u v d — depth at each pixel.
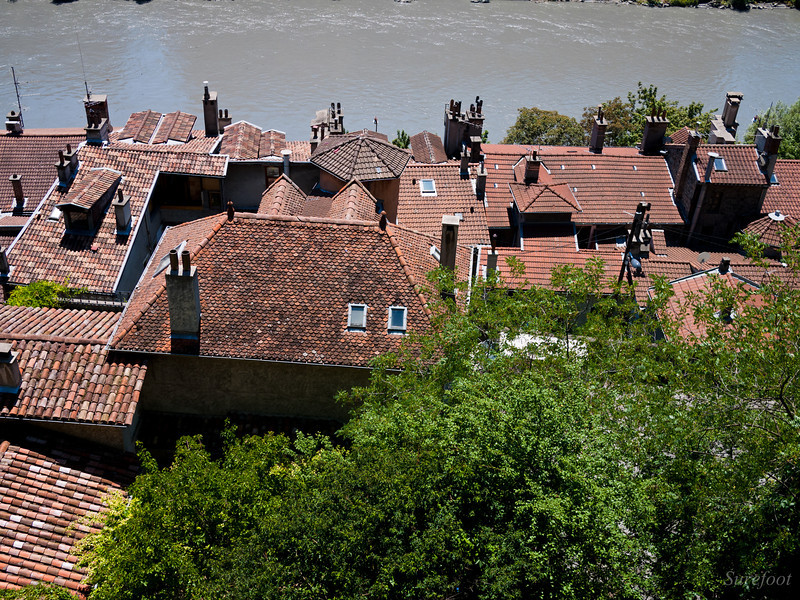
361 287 29.23
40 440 26.14
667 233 58.28
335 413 29.45
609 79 115.38
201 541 20.81
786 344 23.25
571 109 104.88
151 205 47.91
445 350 25.55
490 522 19.97
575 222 55.44
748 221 57.00
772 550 21.19
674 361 25.42
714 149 57.53
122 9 137.50
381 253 29.92
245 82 110.56
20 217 53.19
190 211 50.88
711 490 20.95
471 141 60.06
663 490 21.09
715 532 21.34
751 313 24.34
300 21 136.88
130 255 43.31
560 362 24.05
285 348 28.03
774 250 53.50
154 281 30.42
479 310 27.08
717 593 21.67
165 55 118.38
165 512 21.05
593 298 36.94
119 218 43.25
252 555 19.16
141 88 107.00
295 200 36.53
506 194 55.72
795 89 113.62
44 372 26.66
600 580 19.27
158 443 28.59
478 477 19.92
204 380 28.73
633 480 21.12
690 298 27.88
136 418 28.42
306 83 111.25
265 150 52.62
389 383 24.94
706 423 22.31
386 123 99.94
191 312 27.44
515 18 142.25
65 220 42.88
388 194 44.50
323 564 18.94
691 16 146.12
